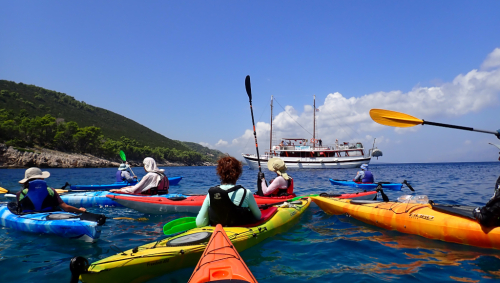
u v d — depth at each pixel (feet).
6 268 10.85
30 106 415.85
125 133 529.86
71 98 563.07
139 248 10.05
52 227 14.24
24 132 225.56
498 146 13.41
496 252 12.19
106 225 18.28
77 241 14.02
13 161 164.66
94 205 24.53
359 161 134.31
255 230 12.70
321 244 13.91
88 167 211.82
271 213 15.74
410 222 15.20
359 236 15.26
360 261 11.62
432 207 15.29
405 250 12.91
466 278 9.87
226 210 12.29
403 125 18.86
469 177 66.64
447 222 13.66
